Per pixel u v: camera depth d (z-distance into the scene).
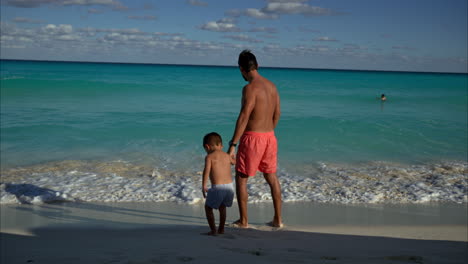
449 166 8.36
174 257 2.74
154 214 5.33
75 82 26.80
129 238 3.90
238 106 19.00
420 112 18.34
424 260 2.86
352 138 11.46
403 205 5.84
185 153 9.34
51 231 4.41
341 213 5.39
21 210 5.50
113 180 7.10
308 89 33.69
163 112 16.16
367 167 8.27
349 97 26.28
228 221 4.98
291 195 6.29
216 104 19.81
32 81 25.72
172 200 6.07
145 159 8.73
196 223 4.88
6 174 7.36
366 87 39.03
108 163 8.33
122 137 11.05
